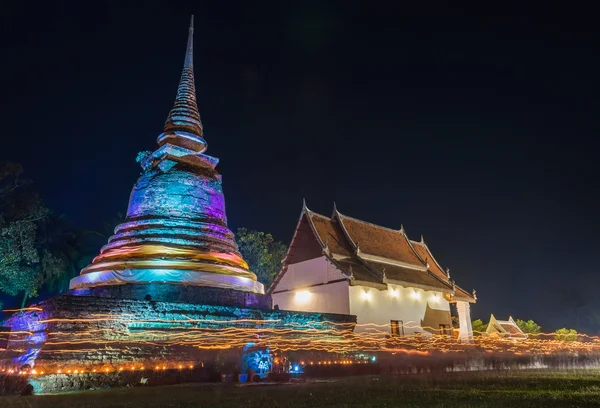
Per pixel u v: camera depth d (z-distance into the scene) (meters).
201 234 27.66
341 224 40.84
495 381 18.64
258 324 25.28
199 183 29.48
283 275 39.47
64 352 18.73
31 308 21.94
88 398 14.78
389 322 36.19
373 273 37.06
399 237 46.56
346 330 30.19
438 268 47.50
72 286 26.42
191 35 35.53
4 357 22.03
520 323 66.62
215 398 14.09
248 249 48.81
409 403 11.99
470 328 46.66
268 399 13.57
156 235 26.64
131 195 29.55
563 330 61.38
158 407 12.26
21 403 13.77
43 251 42.31
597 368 28.62
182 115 31.72
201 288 24.78
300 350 26.14
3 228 34.41
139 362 20.33
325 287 35.66
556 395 12.94
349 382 20.02
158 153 29.98
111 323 20.53
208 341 22.86
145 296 23.16
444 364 30.72
